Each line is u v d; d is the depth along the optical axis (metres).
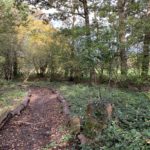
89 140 7.32
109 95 14.07
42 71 37.25
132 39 15.32
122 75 18.09
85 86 21.84
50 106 14.42
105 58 11.90
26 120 11.09
